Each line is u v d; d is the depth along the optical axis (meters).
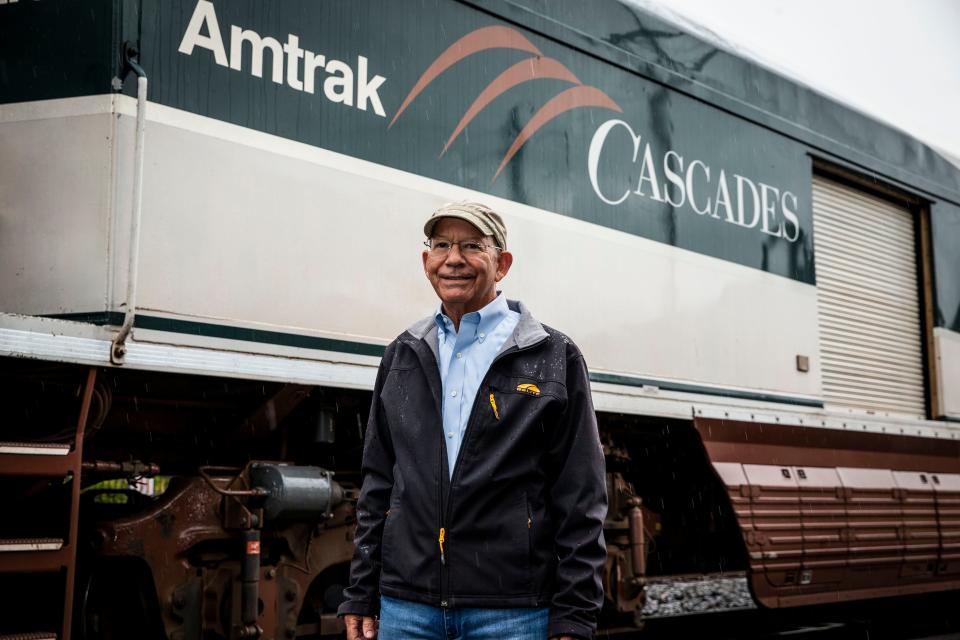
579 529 2.76
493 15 5.82
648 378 6.45
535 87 6.02
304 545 4.96
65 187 4.25
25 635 3.67
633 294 6.43
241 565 4.59
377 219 5.09
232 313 4.48
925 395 9.17
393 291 5.13
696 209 6.99
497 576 2.71
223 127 4.54
